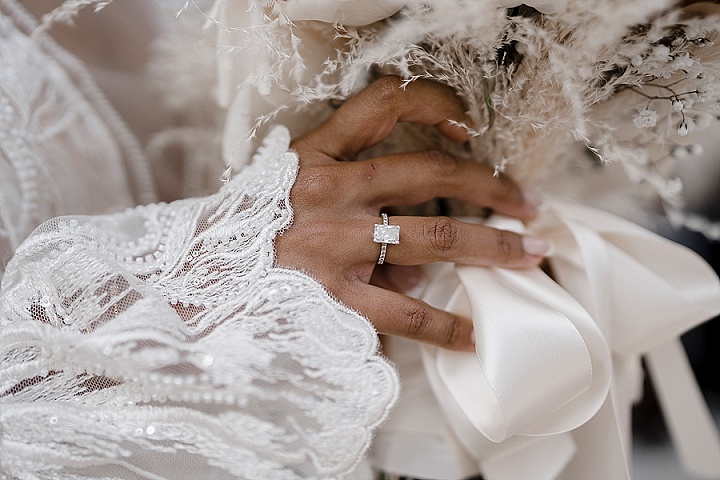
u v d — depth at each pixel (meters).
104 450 0.56
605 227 0.73
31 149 0.84
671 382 0.88
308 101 0.64
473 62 0.61
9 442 0.58
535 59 0.59
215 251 0.63
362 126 0.67
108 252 0.63
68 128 0.90
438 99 0.66
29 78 0.86
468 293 0.65
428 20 0.55
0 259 0.78
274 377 0.56
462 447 0.71
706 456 0.88
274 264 0.63
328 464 0.58
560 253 0.73
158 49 0.95
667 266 0.76
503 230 0.69
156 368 0.53
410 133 0.75
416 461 0.71
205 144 1.01
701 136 0.81
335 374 0.59
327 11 0.56
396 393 0.59
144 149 1.00
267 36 0.60
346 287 0.64
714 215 1.18
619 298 0.71
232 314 0.60
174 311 0.58
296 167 0.66
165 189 1.03
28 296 0.61
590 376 0.61
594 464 0.74
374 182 0.67
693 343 1.26
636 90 0.64
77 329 0.57
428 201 0.78
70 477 0.57
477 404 0.63
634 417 1.24
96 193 0.94
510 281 0.68
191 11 0.83
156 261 0.64
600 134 0.64
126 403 0.56
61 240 0.63
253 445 0.56
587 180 0.81
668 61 0.58
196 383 0.53
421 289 0.73
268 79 0.62
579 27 0.55
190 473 0.57
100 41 0.94
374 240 0.65
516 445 0.69
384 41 0.58
